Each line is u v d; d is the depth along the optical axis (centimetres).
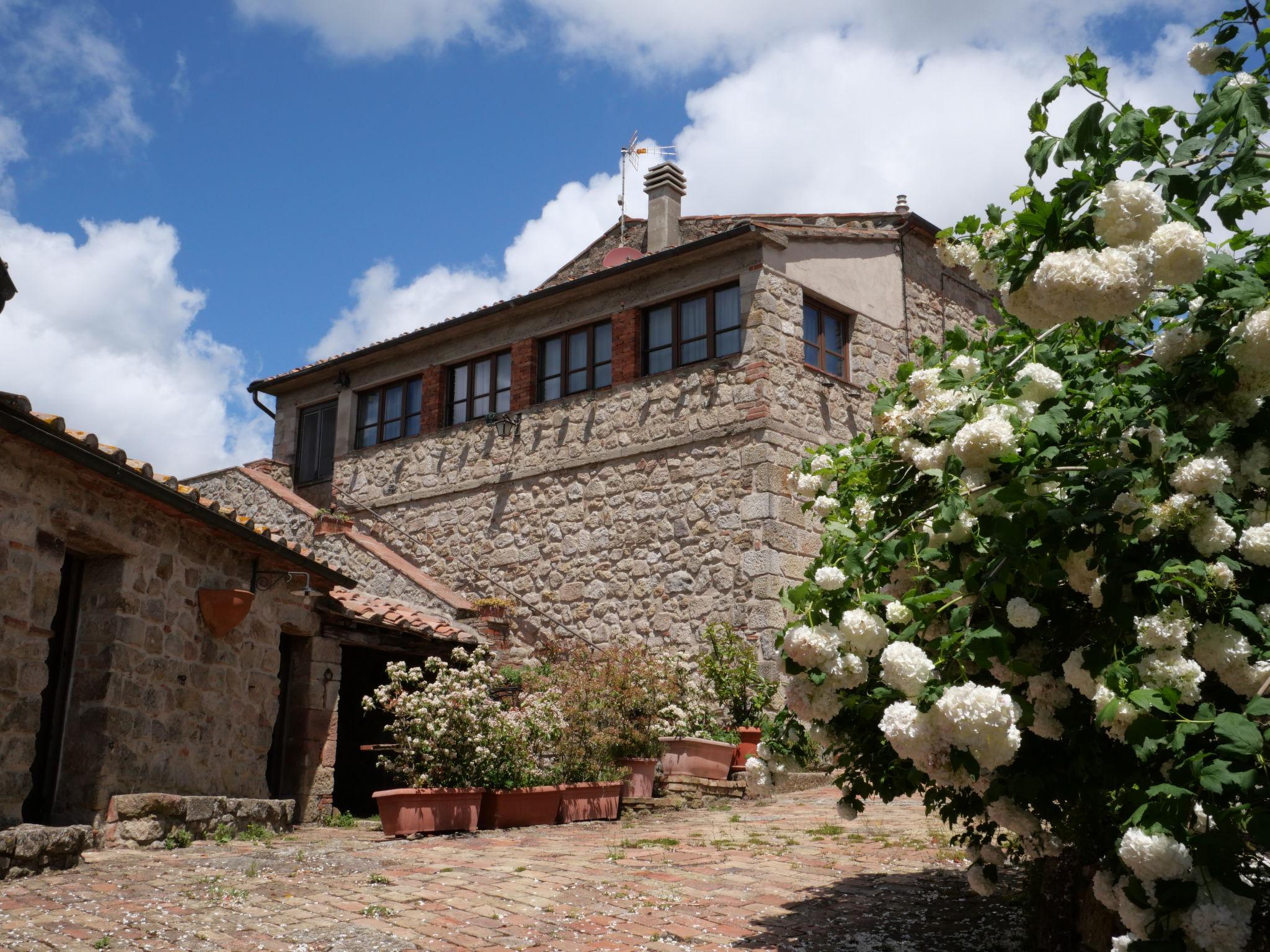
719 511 1257
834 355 1370
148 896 557
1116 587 318
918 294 1502
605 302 1427
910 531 392
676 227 1548
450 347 1593
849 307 1384
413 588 1370
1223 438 317
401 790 799
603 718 1029
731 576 1230
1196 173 307
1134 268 275
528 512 1443
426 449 1586
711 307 1330
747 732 1116
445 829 823
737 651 1184
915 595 371
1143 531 314
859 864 666
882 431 404
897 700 377
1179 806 280
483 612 1310
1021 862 514
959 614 342
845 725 445
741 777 1096
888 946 473
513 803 880
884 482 423
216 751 827
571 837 812
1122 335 378
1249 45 338
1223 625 305
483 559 1473
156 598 769
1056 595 371
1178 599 305
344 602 1027
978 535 355
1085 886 430
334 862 667
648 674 1104
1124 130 308
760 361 1253
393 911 534
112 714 718
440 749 845
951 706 303
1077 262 275
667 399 1335
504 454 1490
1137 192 286
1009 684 367
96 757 704
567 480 1412
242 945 469
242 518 844
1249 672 300
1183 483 304
